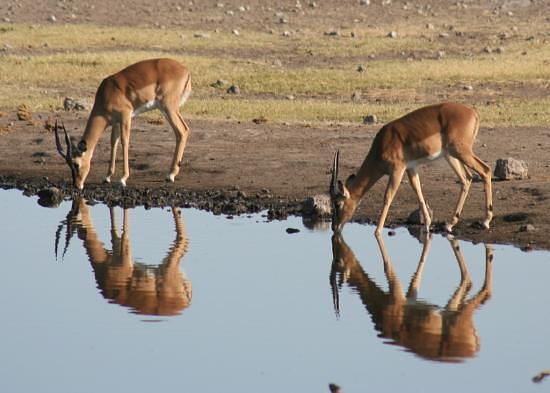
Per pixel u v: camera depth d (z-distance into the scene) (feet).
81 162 154.92
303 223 134.41
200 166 167.43
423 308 98.12
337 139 185.06
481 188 143.33
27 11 403.13
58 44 325.01
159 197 151.53
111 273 112.47
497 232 123.34
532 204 132.98
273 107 221.87
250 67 284.82
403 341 89.30
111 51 314.76
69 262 117.39
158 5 421.18
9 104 225.15
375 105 227.40
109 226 135.44
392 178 122.52
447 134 120.37
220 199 148.87
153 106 156.87
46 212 144.56
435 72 269.44
